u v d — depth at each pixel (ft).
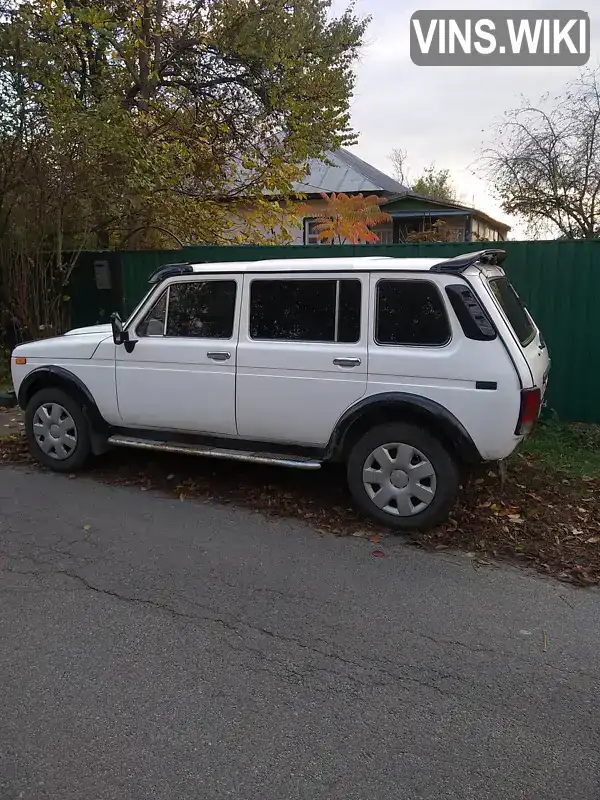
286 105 40.42
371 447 15.72
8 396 29.37
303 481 19.13
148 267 31.19
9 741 8.84
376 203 53.98
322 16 41.09
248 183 43.01
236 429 17.31
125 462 20.98
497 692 9.96
